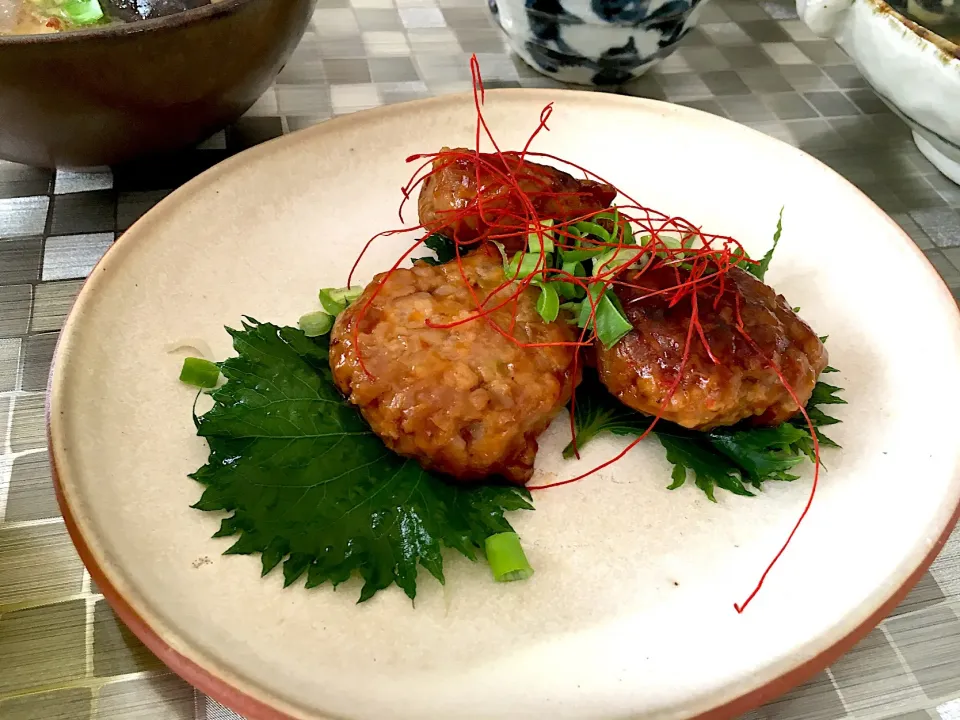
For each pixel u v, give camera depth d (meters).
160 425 0.18
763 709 0.16
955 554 0.18
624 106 0.26
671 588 0.16
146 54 0.20
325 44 0.33
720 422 0.18
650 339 0.19
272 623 0.15
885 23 0.25
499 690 0.15
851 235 0.23
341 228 0.23
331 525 0.16
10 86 0.19
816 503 0.18
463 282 0.20
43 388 0.20
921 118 0.26
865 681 0.16
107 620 0.16
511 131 0.26
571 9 0.27
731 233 0.24
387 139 0.25
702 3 0.29
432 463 0.18
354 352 0.18
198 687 0.14
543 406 0.18
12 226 0.24
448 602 0.16
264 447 0.17
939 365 0.20
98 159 0.23
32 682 0.15
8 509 0.17
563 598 0.16
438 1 0.36
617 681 0.15
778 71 0.34
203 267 0.21
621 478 0.18
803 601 0.16
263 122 0.28
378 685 0.14
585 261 0.21
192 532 0.16
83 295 0.19
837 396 0.20
